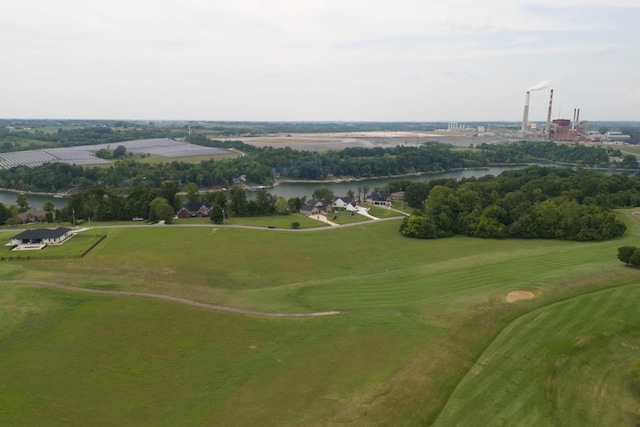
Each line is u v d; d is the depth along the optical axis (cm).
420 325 5575
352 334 5394
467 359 4797
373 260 9450
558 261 8188
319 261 9312
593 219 10962
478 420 3819
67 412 3988
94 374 4588
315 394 4219
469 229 11750
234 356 4962
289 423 3819
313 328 5622
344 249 10262
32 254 9269
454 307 6056
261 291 7150
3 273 7825
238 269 8631
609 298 6012
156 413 3991
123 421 3881
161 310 6097
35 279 7481
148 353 5003
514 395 4144
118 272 8100
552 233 11194
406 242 11025
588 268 7294
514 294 6362
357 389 4278
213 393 4278
